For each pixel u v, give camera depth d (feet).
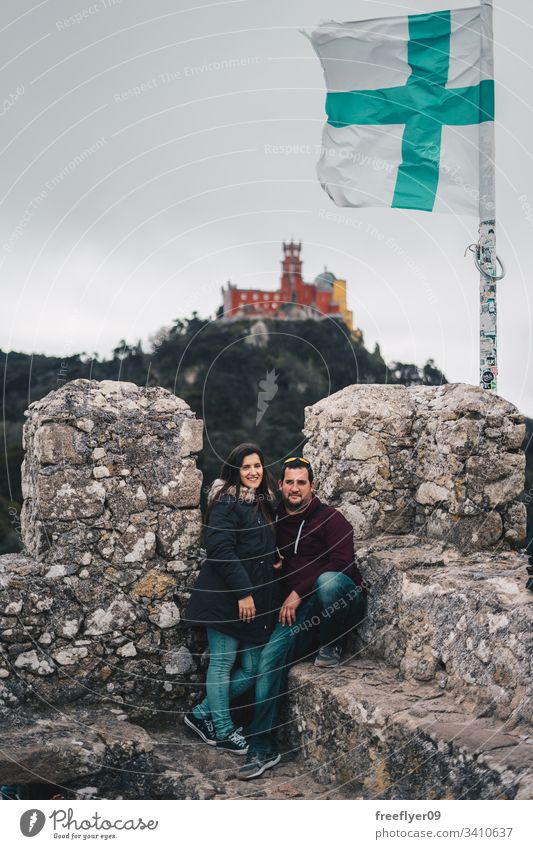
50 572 14.76
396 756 12.18
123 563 15.29
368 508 16.92
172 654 15.52
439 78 19.45
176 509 15.71
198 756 14.35
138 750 13.80
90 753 13.35
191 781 13.43
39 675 14.60
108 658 15.10
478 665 12.74
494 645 12.52
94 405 15.26
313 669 14.74
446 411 16.21
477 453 15.76
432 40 19.44
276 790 13.29
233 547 14.56
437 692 13.30
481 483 15.79
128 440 15.39
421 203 19.54
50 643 14.70
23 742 13.34
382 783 12.41
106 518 15.20
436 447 16.43
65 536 14.92
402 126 19.66
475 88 19.21
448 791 11.19
